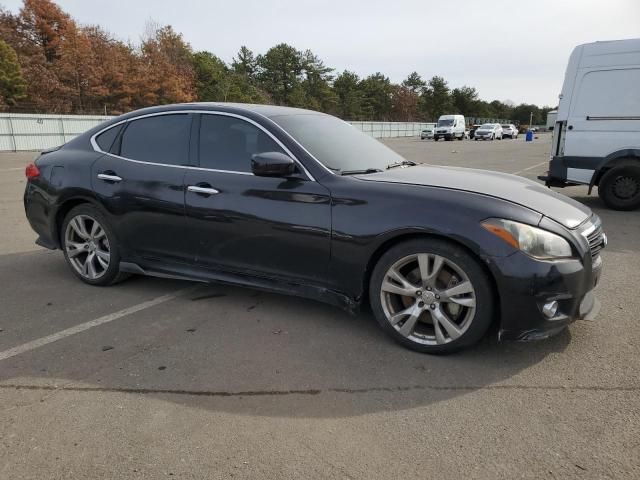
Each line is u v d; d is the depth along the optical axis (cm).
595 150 820
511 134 5669
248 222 366
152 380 293
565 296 296
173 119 419
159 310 399
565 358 315
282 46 8081
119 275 450
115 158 437
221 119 396
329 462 223
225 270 388
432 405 267
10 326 369
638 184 807
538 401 269
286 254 357
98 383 290
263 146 373
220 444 236
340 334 354
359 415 259
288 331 359
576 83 820
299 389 283
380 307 333
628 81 780
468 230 297
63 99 4581
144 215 413
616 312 389
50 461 225
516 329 297
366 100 8688
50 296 432
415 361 315
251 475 216
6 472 218
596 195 1002
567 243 301
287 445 235
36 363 313
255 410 263
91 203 442
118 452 230
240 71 8119
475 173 391
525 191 343
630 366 304
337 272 341
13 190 1107
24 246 608
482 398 272
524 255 290
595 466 219
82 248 457
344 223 332
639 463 220
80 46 4712
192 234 394
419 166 414
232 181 375
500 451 229
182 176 396
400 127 5941
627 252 575
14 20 5222
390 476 214
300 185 350
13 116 2731
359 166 373
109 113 4744
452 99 10325
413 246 315
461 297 308
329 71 8319
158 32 6088
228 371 303
